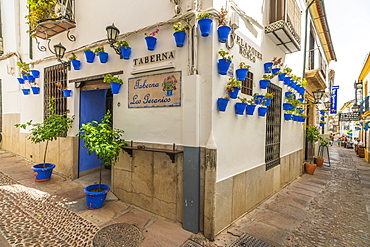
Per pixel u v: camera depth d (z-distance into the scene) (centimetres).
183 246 252
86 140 310
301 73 674
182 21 295
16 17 661
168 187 314
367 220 344
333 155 1212
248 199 364
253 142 382
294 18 478
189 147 282
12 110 718
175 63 303
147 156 339
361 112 1295
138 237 264
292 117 557
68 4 462
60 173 515
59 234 264
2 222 283
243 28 346
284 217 347
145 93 339
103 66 409
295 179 607
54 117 476
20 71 640
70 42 488
